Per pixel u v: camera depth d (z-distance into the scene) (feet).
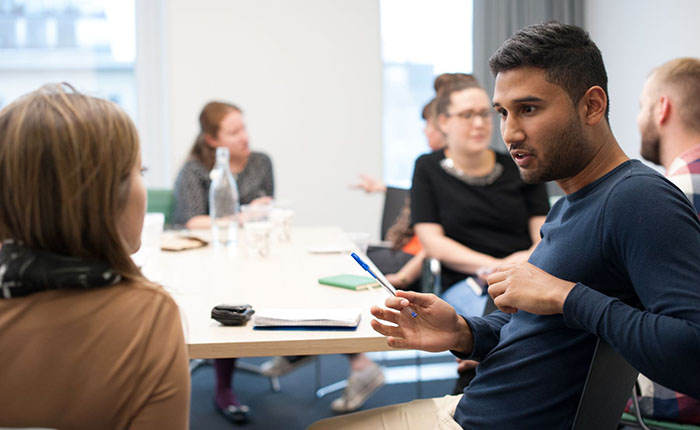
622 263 3.09
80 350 2.44
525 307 3.17
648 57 13.73
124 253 2.56
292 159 15.28
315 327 4.11
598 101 3.29
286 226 8.60
